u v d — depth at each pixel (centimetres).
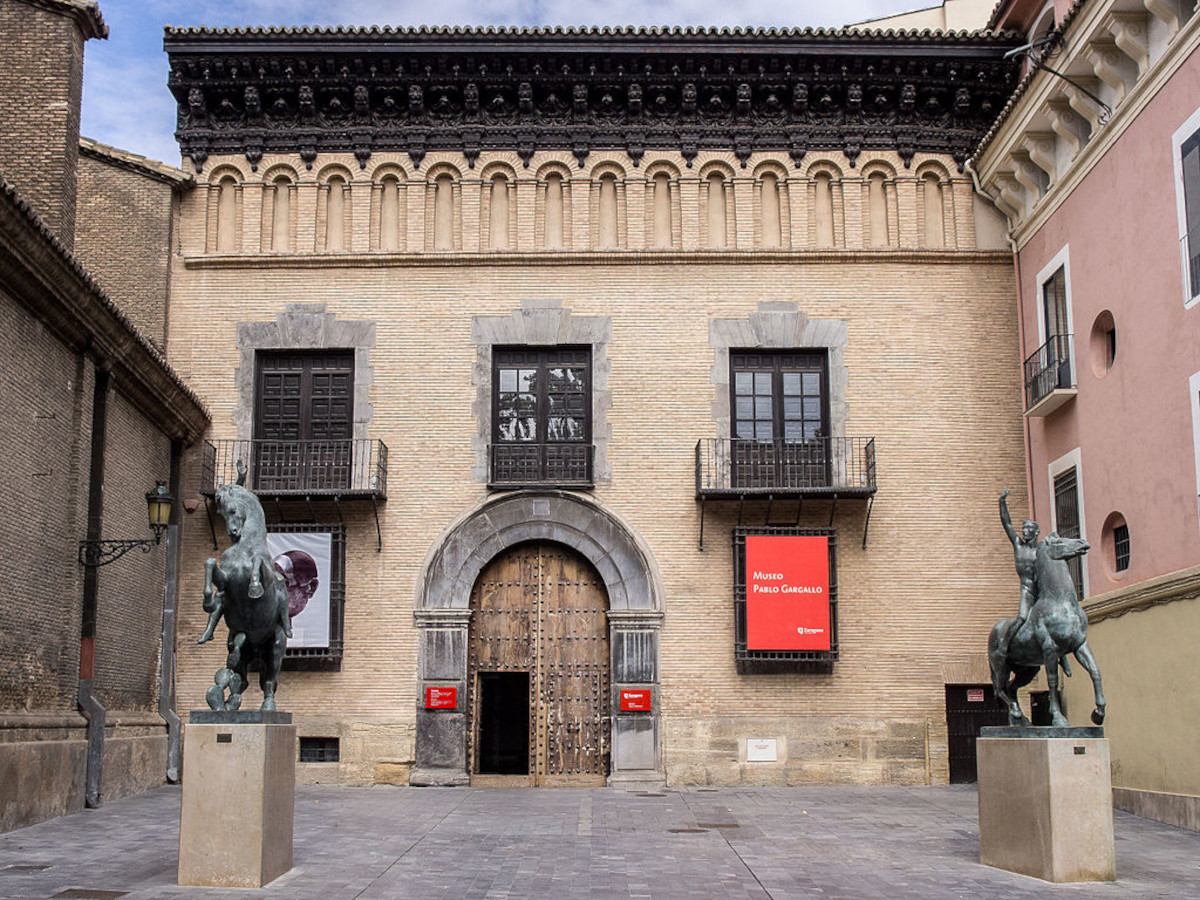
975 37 2198
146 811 1619
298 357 2203
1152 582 1655
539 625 2117
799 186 2236
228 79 2216
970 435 2169
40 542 1580
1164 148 1672
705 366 2172
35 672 1560
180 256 2212
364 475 2127
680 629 2084
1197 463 1577
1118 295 1814
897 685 2080
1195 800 1545
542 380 2189
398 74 2212
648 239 2214
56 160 1850
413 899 1036
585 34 2170
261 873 1090
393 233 2231
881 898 1059
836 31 2181
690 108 2234
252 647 1227
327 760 2069
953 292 2217
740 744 2050
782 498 2097
